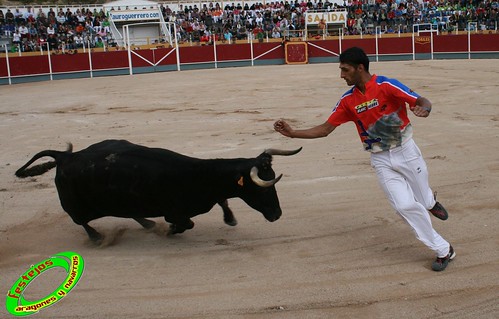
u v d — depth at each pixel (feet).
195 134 27.20
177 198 11.99
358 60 10.34
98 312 9.89
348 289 10.34
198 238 13.43
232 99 40.63
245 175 11.66
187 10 94.84
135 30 84.84
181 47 76.48
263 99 39.96
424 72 55.93
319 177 18.63
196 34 85.71
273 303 9.91
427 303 9.68
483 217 13.94
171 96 44.21
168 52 75.92
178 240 13.34
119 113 35.78
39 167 13.99
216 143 24.82
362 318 9.26
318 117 31.24
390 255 11.86
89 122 32.45
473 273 10.77
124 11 83.15
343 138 24.68
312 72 61.57
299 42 77.41
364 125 10.77
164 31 84.38
